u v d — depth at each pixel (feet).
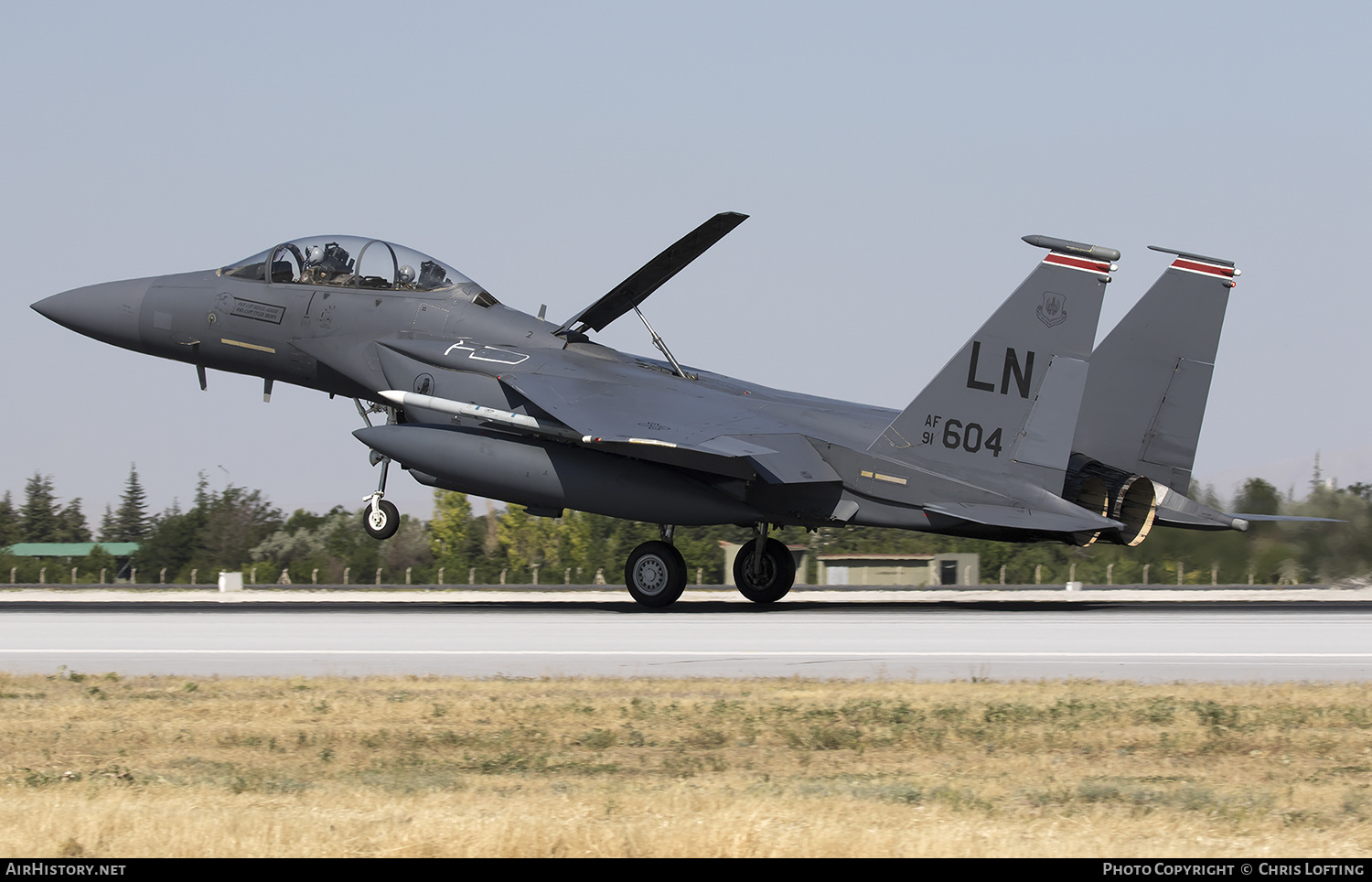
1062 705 120.26
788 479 214.07
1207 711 117.50
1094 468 250.37
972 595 332.80
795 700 124.36
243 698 125.39
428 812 78.33
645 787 88.43
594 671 145.59
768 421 234.38
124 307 272.92
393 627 198.39
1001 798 85.25
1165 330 257.14
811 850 69.56
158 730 109.60
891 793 85.30
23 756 100.17
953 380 224.12
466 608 249.14
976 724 113.50
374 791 85.71
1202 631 191.62
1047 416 220.23
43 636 184.75
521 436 236.02
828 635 184.03
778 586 245.86
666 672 144.66
